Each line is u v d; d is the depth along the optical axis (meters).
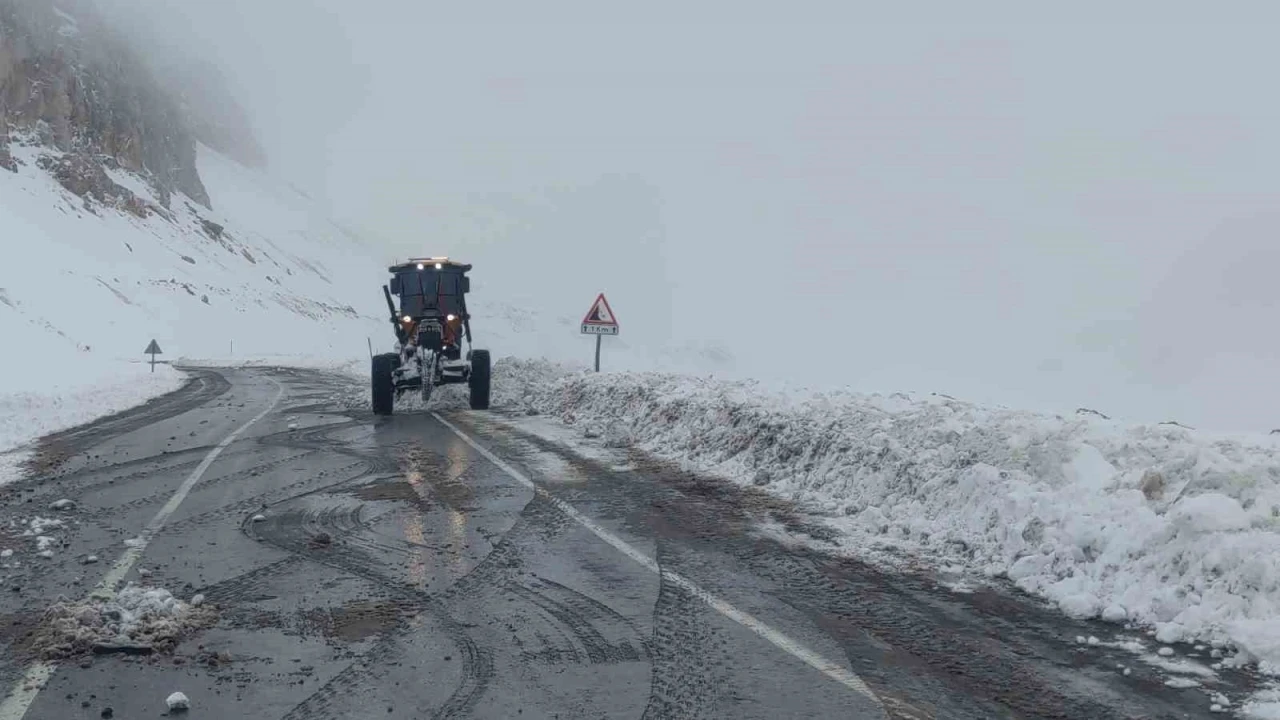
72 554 6.25
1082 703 3.82
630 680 4.06
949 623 4.83
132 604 4.87
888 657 4.34
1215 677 4.10
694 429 11.00
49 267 56.25
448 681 4.05
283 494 8.41
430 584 5.52
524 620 4.87
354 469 9.77
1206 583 4.77
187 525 7.14
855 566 5.93
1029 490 6.30
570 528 6.97
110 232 75.12
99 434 13.49
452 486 8.73
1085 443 6.84
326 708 3.78
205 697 3.88
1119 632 4.70
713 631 4.69
